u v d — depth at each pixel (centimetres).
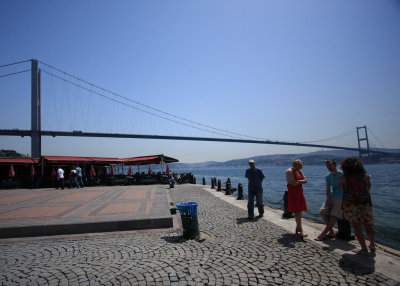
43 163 1883
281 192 2659
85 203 934
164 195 1173
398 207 1570
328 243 472
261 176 713
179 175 2247
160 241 508
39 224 578
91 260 412
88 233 584
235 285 319
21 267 390
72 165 1872
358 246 451
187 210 520
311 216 1033
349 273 347
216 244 479
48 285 329
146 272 361
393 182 3634
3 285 332
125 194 1247
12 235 563
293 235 527
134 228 609
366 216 404
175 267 376
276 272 354
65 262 406
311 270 358
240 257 411
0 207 870
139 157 2394
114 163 2269
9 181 1797
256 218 697
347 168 419
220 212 800
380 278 331
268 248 450
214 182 1672
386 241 729
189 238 518
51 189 1683
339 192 479
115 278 345
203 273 354
